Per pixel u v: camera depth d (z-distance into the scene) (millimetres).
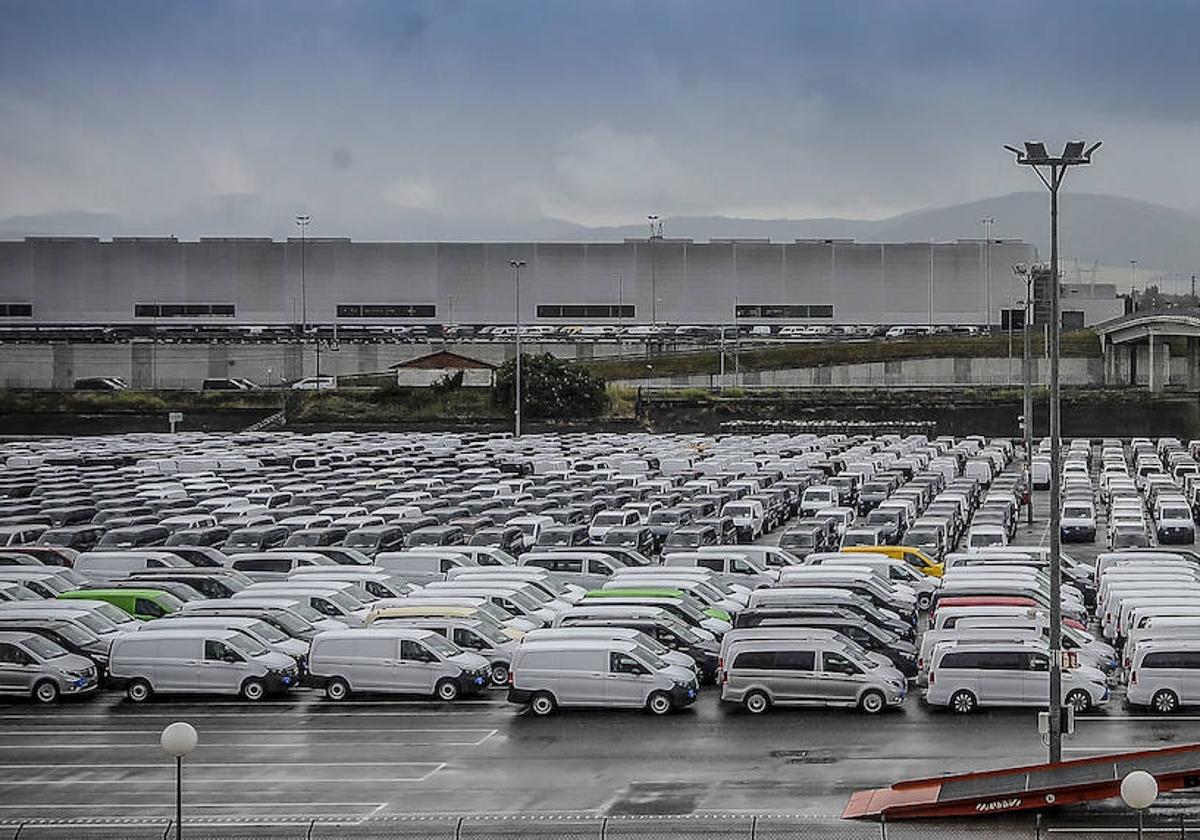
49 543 68938
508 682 45031
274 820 32875
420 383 161000
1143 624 46719
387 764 37688
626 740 39688
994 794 31484
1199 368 161125
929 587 59375
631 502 81375
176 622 46281
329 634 45031
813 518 77500
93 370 180375
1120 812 31844
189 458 104938
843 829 31094
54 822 32812
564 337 190750
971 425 151625
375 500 83438
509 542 70125
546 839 30688
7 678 44844
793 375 173000
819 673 42375
